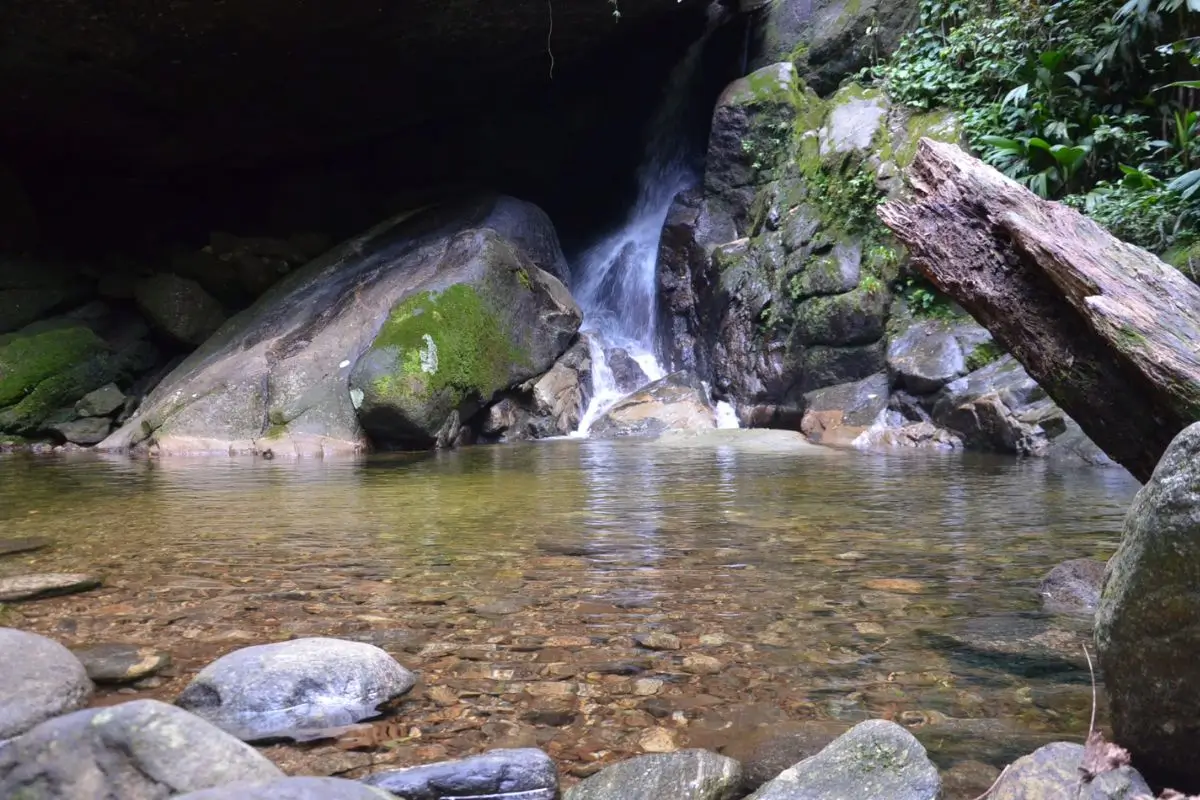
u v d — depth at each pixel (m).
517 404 9.74
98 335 11.25
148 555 3.48
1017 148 8.45
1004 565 3.25
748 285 10.06
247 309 10.95
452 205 11.87
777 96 10.96
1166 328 2.71
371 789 1.26
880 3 11.17
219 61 9.41
